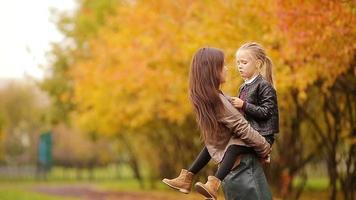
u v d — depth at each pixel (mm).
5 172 76750
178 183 5988
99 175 79625
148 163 48062
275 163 25641
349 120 20094
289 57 14547
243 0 15406
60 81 47438
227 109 5684
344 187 21078
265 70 6125
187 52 17953
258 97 5965
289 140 24000
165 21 21641
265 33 15562
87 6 44750
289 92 18578
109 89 30234
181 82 22094
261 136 5730
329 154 20875
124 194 35719
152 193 36531
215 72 5770
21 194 33969
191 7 19109
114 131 35656
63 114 49031
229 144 5730
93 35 42156
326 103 19766
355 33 12609
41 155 71250
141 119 28672
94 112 33500
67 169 78562
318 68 14156
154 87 24094
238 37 15984
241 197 5793
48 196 32562
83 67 33312
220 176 5633
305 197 29281
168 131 37281
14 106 78875
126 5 28219
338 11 12375
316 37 12992
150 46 22953
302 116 22828
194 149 35125
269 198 5887
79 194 36031
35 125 79000
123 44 26969
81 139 70562
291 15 12984
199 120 5789
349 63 14219
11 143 77375
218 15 16344
